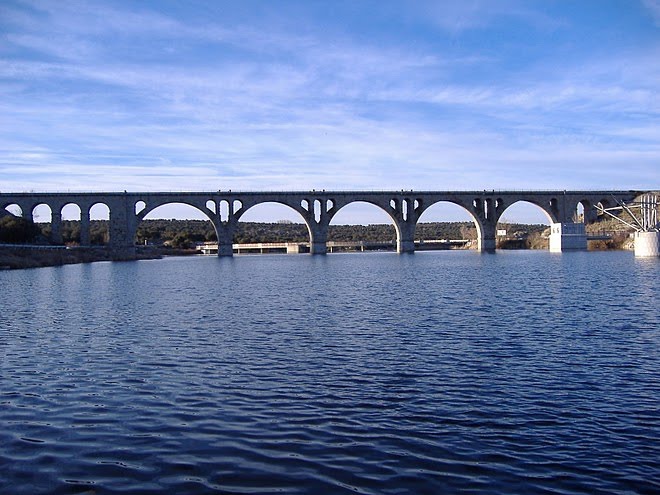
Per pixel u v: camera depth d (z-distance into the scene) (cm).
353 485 1341
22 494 1312
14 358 2592
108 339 3036
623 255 12938
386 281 6800
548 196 17162
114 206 14450
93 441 1603
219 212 15450
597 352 2581
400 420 1738
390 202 16400
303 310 4159
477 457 1479
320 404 1892
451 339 2930
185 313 4056
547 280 6462
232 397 1975
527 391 2005
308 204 16050
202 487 1338
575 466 1426
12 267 9981
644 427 1661
